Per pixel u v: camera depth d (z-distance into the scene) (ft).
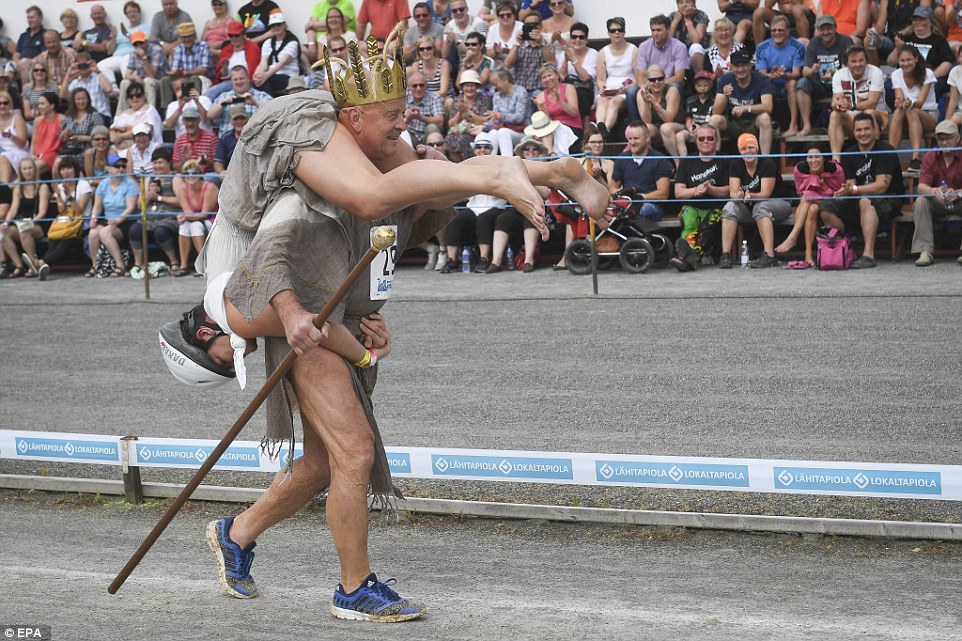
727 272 38.73
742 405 23.56
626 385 25.57
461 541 17.08
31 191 49.42
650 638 13.07
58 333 34.76
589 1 48.78
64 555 16.75
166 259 48.85
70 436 19.52
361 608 13.82
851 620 13.50
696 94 42.34
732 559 15.88
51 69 52.75
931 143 40.70
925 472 15.76
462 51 46.80
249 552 14.84
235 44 50.03
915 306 31.32
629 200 39.47
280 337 13.79
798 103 41.75
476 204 42.01
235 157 13.64
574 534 17.21
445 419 23.61
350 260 13.66
